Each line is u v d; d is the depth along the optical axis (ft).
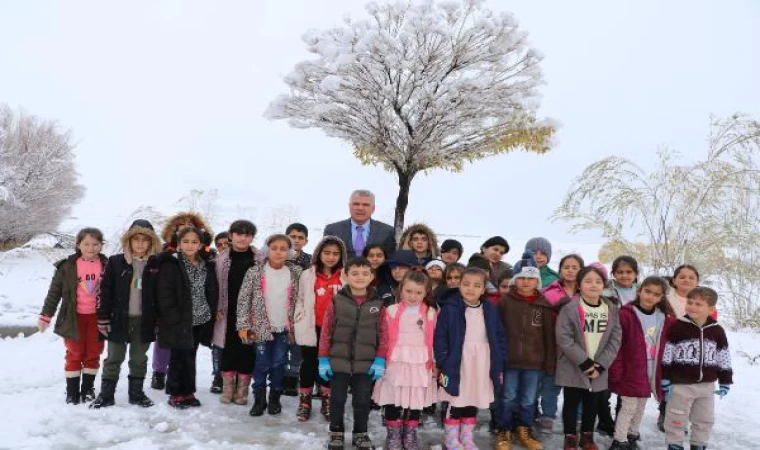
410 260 18.30
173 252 18.74
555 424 18.31
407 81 33.06
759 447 16.75
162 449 14.74
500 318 16.83
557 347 16.21
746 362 26.53
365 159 36.47
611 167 34.12
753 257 33.60
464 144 35.47
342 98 32.68
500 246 22.13
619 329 15.74
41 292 39.29
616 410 17.52
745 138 32.68
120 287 17.72
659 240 33.91
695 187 33.40
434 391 15.69
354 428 15.74
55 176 53.36
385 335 15.70
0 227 51.26
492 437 16.99
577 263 17.98
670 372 15.57
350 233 21.24
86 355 18.26
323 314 17.61
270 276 18.40
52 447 14.53
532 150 34.88
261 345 18.10
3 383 20.10
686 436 17.35
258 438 15.84
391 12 33.24
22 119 53.52
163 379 20.63
